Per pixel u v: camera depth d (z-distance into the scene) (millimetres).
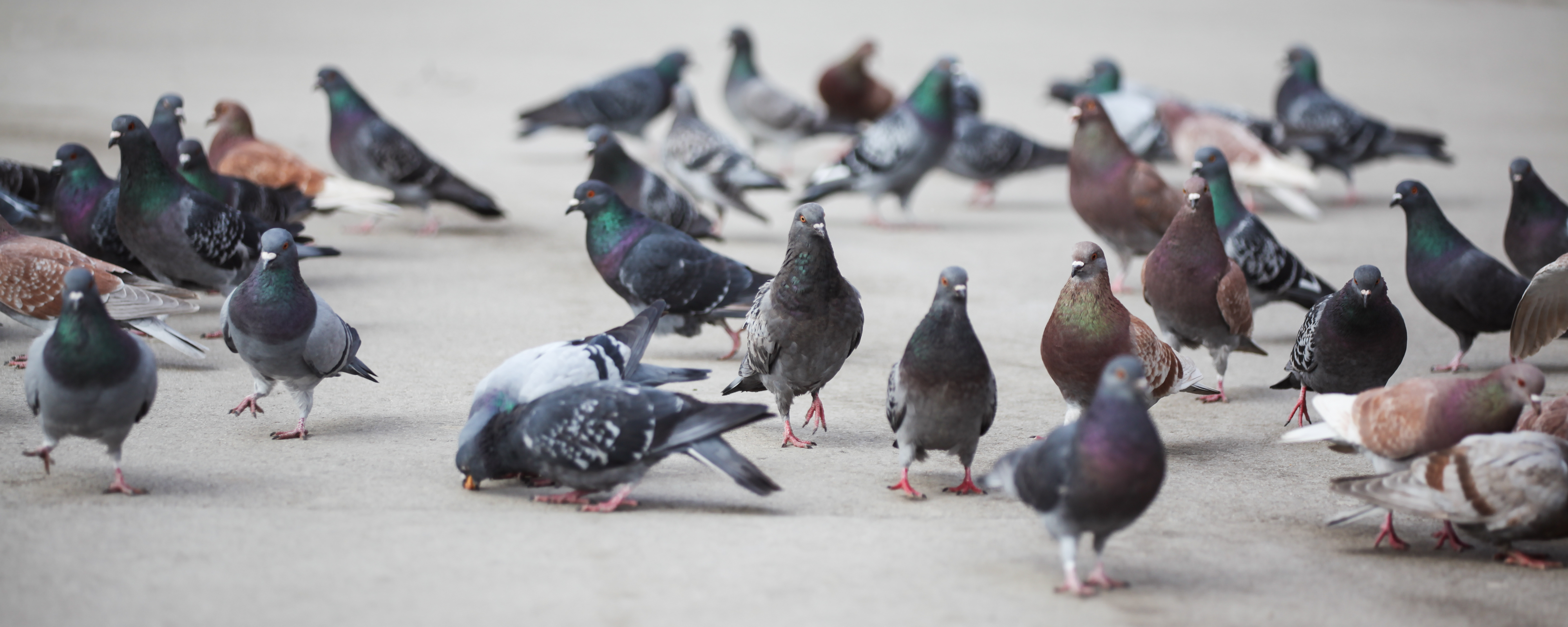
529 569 5738
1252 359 10734
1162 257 9289
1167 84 28531
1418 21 41750
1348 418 6570
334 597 5379
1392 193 18938
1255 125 18016
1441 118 25109
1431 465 6012
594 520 6484
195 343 8891
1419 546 6512
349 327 8102
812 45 34406
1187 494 7238
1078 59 32438
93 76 24250
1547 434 6438
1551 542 6547
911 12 42344
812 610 5379
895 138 15578
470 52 31203
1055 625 5312
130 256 10953
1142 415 5367
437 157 19938
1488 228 15914
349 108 14180
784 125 20234
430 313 11164
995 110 25000
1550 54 34969
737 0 45125
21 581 5449
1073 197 12969
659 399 6430
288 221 12633
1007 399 9219
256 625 5098
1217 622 5422
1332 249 14766
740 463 6250
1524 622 5535
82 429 6504
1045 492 5527
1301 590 5828
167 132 12500
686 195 16953
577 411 6414
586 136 15648
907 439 6949
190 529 6125
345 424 8109
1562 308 8680
